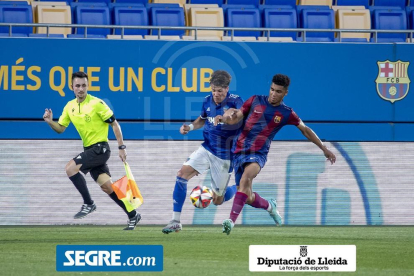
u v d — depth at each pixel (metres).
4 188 30.22
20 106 29.94
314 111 31.17
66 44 30.08
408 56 31.66
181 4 36.97
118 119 30.45
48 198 30.45
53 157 30.45
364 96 31.44
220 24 36.19
